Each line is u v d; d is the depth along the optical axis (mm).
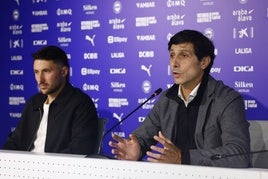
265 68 2797
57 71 2404
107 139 3287
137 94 3195
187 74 1911
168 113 2049
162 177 997
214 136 1866
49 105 2426
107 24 3270
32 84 3549
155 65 3125
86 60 3352
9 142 2479
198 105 1941
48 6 3467
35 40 3527
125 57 3221
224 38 2902
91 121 2367
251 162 2018
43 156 1098
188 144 1944
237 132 1754
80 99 2410
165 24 3082
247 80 2852
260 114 2824
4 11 3627
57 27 3441
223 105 1847
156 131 2127
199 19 2975
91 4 3316
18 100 3611
